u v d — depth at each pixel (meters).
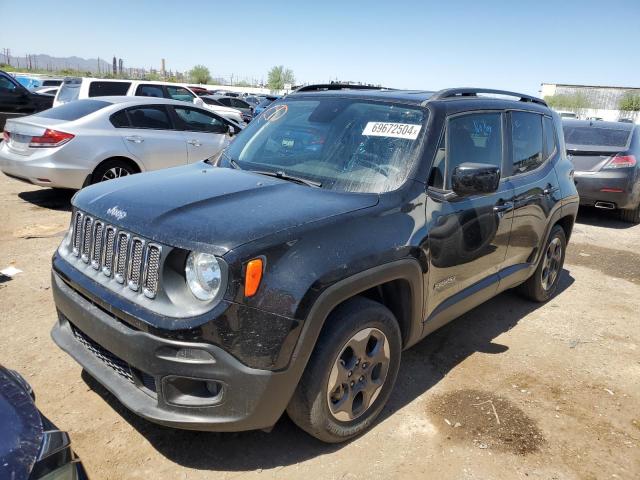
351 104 3.66
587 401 3.56
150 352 2.36
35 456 1.67
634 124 9.34
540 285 5.08
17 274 4.98
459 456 2.92
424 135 3.28
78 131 7.16
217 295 2.31
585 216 9.60
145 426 2.95
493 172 3.08
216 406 2.38
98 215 2.77
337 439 2.86
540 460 2.94
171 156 8.14
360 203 2.89
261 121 4.04
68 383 3.30
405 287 3.03
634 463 2.98
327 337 2.60
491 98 4.07
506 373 3.86
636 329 4.81
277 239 2.43
